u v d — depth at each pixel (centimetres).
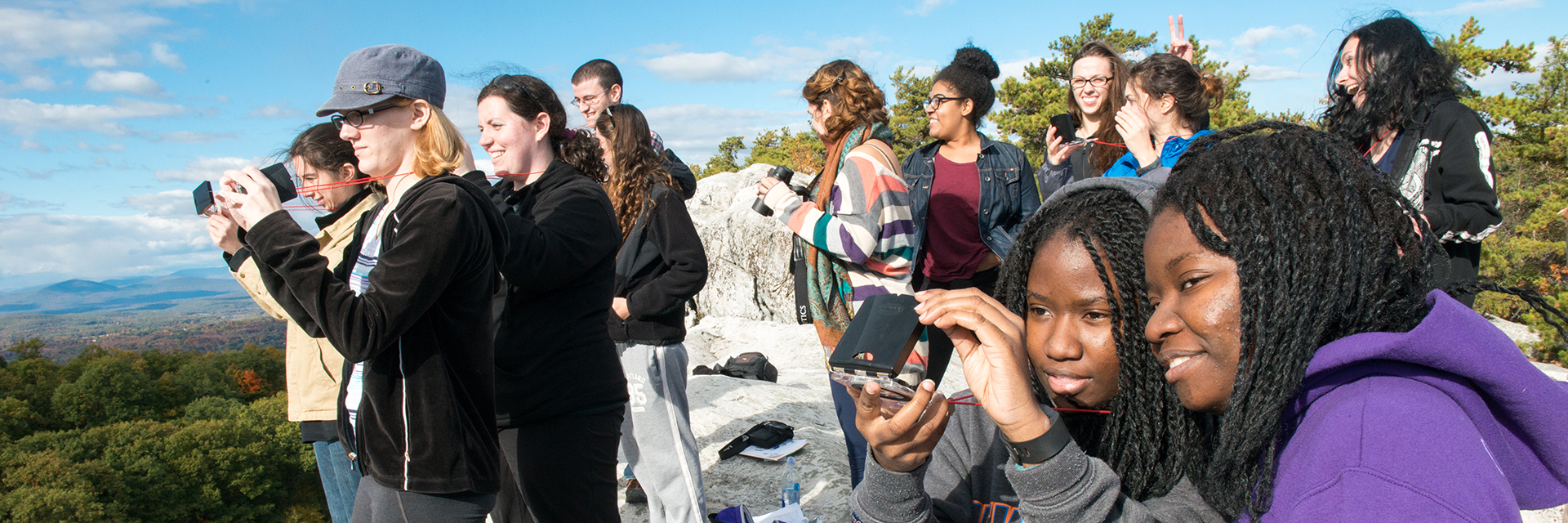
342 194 265
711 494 353
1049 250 97
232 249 230
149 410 5506
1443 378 64
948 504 111
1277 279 67
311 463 4547
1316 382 69
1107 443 100
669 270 269
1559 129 1666
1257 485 74
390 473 166
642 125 283
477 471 170
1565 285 1389
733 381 546
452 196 158
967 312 90
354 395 185
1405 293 70
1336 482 59
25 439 4069
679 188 281
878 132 276
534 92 229
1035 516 87
